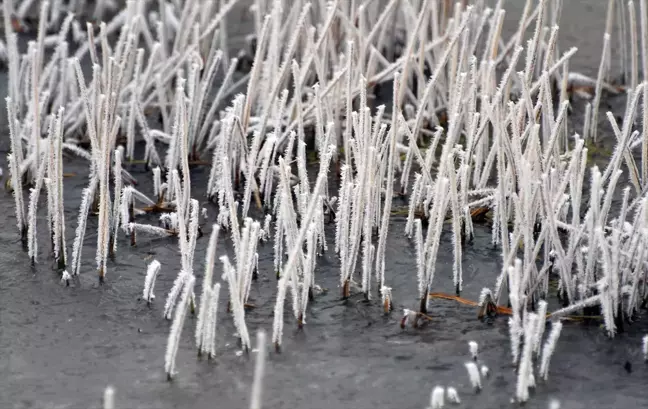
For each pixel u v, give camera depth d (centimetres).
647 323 616
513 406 538
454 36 764
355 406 539
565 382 559
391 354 588
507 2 1223
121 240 730
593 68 1065
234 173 816
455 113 656
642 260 605
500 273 683
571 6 1234
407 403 542
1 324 616
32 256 692
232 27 1220
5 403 540
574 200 624
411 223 727
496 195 708
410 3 996
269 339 603
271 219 761
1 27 1220
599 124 941
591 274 621
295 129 862
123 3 1319
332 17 829
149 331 611
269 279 674
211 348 578
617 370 570
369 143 664
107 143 650
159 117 978
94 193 774
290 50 829
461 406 538
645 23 862
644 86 709
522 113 723
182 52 965
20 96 941
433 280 675
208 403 541
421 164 730
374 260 700
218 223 745
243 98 802
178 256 707
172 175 765
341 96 888
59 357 584
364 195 639
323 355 587
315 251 655
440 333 609
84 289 661
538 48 954
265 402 542
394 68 927
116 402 541
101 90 780
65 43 906
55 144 655
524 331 582
